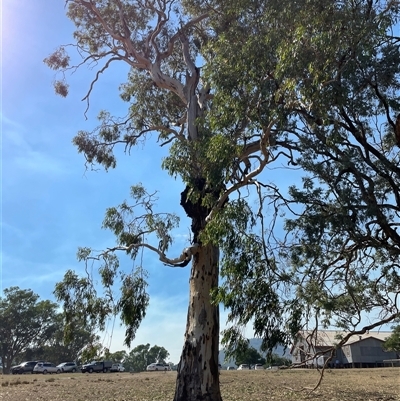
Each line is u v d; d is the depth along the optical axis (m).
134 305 16.28
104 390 27.94
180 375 14.95
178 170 13.23
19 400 22.89
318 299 10.81
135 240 16.98
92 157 21.31
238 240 11.06
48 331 87.38
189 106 17.64
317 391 24.09
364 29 9.85
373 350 64.31
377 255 12.47
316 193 11.43
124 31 19.81
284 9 10.58
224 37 12.06
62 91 21.58
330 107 10.64
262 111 11.21
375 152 11.38
